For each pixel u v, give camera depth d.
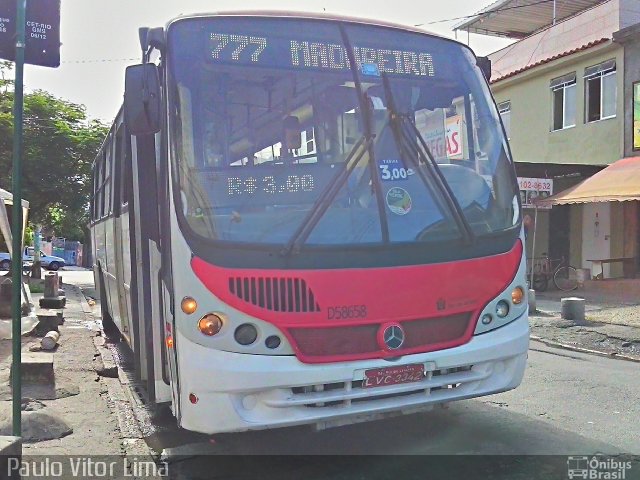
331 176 4.32
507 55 22.94
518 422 5.61
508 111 22.61
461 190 4.71
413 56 4.91
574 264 19.58
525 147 21.59
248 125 4.32
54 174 22.47
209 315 3.95
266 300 3.96
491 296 4.55
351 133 4.49
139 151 4.92
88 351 9.19
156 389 4.83
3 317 12.28
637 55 16.97
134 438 5.36
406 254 4.27
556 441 5.09
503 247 4.67
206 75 4.36
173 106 4.26
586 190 15.80
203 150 4.21
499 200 4.86
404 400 4.25
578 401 6.37
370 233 4.25
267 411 3.98
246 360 3.93
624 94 17.42
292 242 4.04
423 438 5.20
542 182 15.92
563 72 19.88
